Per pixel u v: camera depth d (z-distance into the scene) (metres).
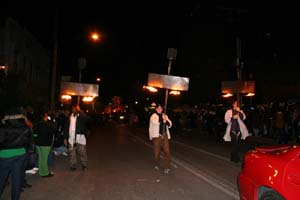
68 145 12.11
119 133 32.50
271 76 34.25
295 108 21.83
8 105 20.45
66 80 20.16
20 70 27.94
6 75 22.86
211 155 16.14
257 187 5.84
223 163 13.75
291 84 32.25
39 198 8.55
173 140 24.50
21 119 7.72
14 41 26.45
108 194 8.91
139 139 25.52
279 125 21.64
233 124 13.93
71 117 12.12
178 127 40.78
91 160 14.48
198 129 34.12
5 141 7.45
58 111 16.02
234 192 9.11
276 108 24.06
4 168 7.51
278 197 5.42
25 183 9.56
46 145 10.87
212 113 29.64
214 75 45.59
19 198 8.31
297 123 20.56
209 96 45.75
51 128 10.95
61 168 12.52
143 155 16.28
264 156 5.98
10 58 25.38
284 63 33.22
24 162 7.62
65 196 8.73
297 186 5.10
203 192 9.12
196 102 47.84
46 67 38.25
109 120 70.19
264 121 25.08
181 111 41.38
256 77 36.12
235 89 25.75
